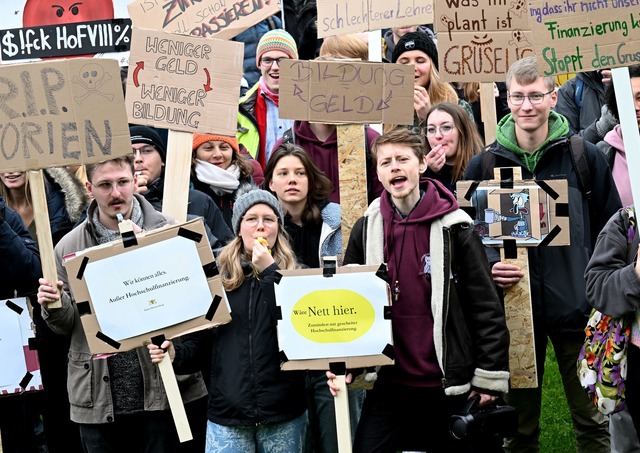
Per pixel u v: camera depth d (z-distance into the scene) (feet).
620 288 21.35
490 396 22.59
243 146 32.12
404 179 22.72
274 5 29.09
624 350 21.85
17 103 23.27
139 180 28.37
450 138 28.12
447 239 22.57
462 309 22.79
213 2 29.12
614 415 23.41
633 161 22.02
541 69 23.27
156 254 22.65
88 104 23.41
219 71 26.53
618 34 22.79
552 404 32.37
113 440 24.50
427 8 29.63
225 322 22.76
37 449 28.22
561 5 23.08
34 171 23.31
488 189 24.44
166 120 26.53
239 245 24.23
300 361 22.57
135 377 24.31
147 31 26.50
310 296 22.57
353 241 23.82
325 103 25.49
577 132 33.37
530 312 24.26
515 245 24.30
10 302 23.99
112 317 22.57
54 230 28.73
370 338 22.41
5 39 33.96
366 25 30.04
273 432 23.90
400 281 22.88
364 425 23.27
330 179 28.19
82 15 34.32
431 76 30.86
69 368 24.44
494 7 27.14
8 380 23.90
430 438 23.26
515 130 25.61
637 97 25.70
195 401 25.49
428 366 22.65
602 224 25.38
